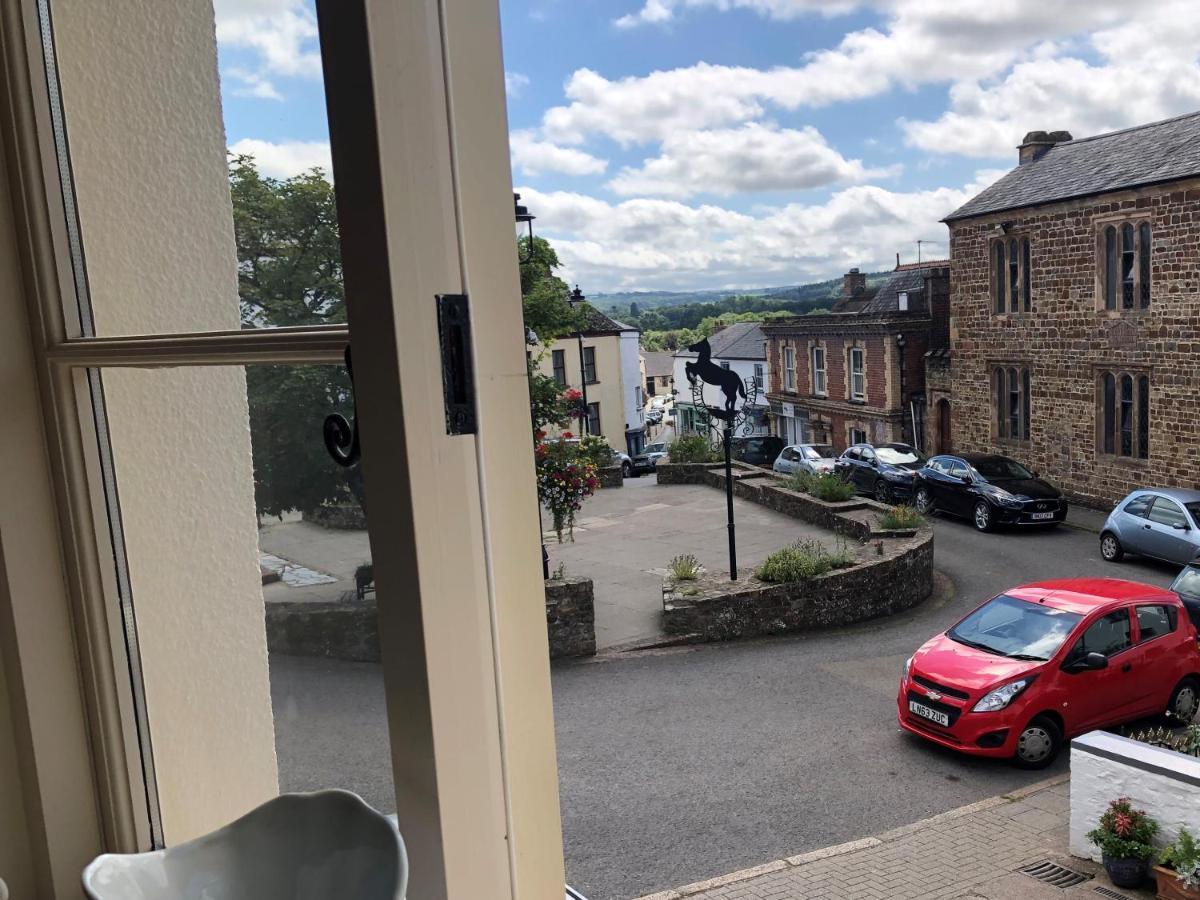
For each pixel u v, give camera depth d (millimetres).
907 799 3473
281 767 843
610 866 3424
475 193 580
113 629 993
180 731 956
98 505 958
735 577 6758
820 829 3346
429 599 562
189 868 712
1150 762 2309
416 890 624
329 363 652
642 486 13164
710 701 4902
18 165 910
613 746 4480
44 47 890
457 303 562
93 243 902
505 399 609
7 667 987
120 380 921
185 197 789
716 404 6777
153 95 807
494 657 608
